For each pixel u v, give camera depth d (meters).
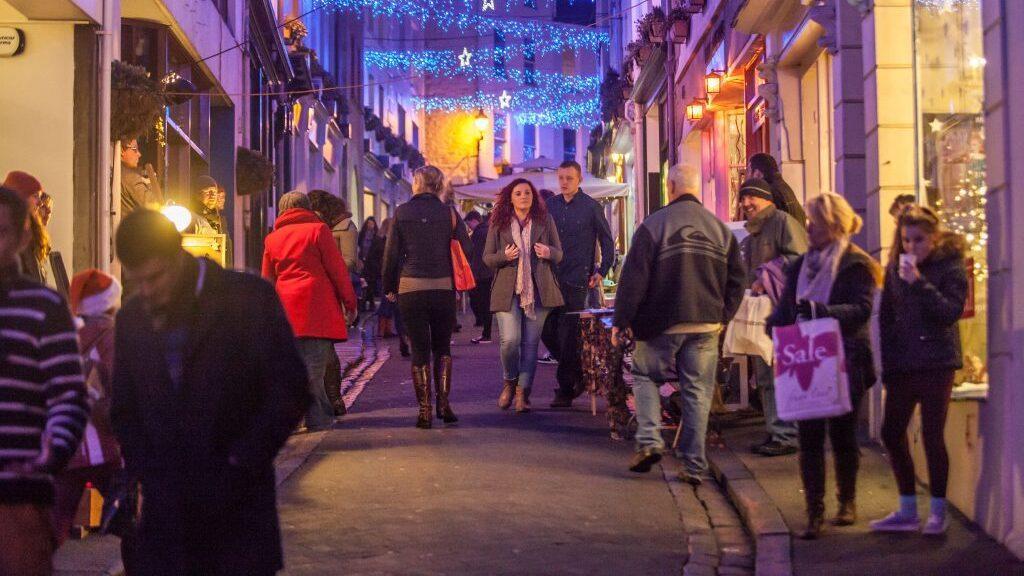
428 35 62.19
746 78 19.67
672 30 27.38
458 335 24.14
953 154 8.45
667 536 7.75
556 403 13.30
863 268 7.33
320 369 11.67
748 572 6.94
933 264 7.25
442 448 10.67
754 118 18.88
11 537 4.64
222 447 4.66
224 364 4.64
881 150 10.15
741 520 8.23
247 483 4.64
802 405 7.15
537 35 62.59
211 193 15.03
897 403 7.36
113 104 12.44
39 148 12.10
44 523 4.75
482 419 12.46
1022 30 6.66
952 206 8.46
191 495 4.61
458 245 11.96
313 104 34.44
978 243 7.97
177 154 19.38
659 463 10.10
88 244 12.09
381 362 18.66
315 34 36.91
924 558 6.84
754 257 10.06
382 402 14.09
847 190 11.43
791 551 7.11
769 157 10.93
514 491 8.90
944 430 8.05
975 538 7.26
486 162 62.69
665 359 9.20
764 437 10.84
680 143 27.81
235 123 22.52
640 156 35.28
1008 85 6.88
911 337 7.26
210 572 4.66
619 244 43.06
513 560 7.09
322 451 10.60
